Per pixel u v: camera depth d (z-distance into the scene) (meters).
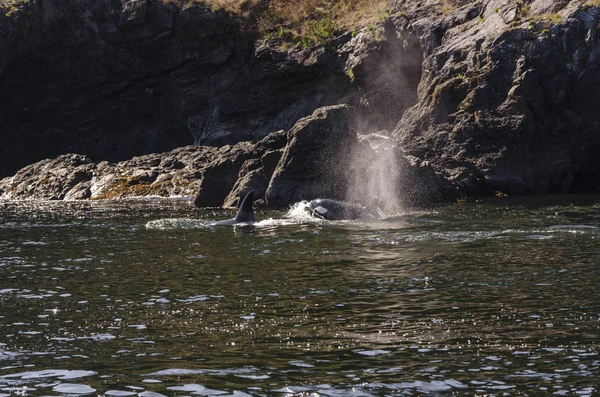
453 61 111.06
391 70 131.12
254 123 147.25
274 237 63.09
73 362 29.52
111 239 64.56
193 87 151.25
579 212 74.25
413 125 109.31
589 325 33.22
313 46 139.75
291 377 27.42
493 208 81.00
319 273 46.62
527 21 107.00
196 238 63.69
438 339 31.77
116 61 150.25
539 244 54.88
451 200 91.81
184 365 28.95
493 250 52.94
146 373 28.09
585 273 44.09
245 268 48.97
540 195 95.62
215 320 35.66
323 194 89.88
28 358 30.09
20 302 40.22
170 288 43.16
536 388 25.92
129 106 154.12
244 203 74.00
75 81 150.75
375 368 28.23
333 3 152.25
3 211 93.38
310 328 33.88
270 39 145.12
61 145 153.75
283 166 91.06
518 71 102.56
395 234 62.50
